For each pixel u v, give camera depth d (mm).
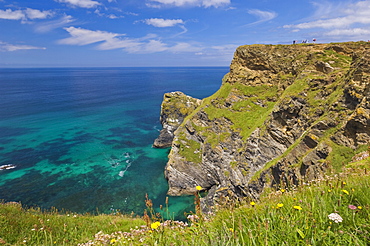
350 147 23812
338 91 32500
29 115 100250
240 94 58062
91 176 51312
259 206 6562
